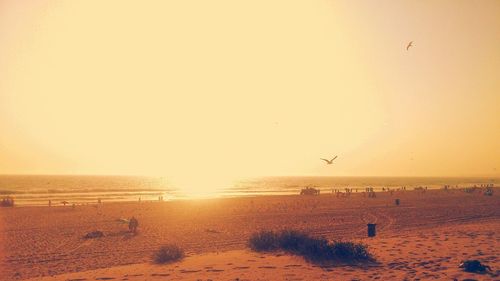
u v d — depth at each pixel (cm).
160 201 5322
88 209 4169
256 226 2805
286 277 1048
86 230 2697
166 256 1451
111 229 2744
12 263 1720
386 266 1146
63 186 11900
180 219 3238
